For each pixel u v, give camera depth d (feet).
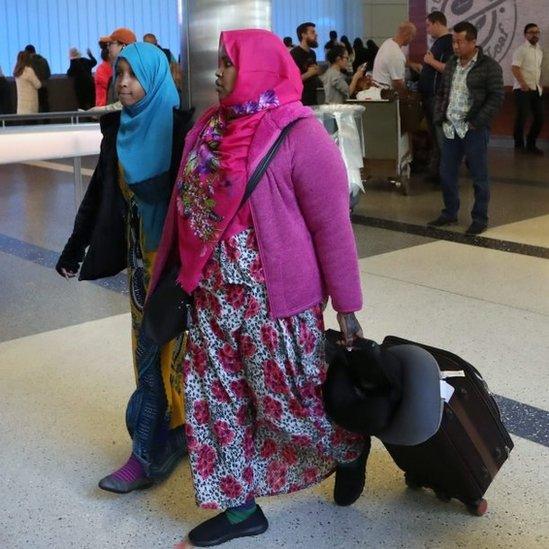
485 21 41.91
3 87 39.17
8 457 10.45
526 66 39.11
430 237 22.13
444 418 8.02
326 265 7.60
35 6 50.57
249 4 13.56
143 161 8.60
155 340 7.98
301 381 7.81
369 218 24.86
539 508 9.04
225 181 7.37
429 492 9.42
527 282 17.63
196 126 8.00
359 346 7.62
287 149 7.36
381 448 10.43
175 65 32.73
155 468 9.71
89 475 10.02
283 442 8.23
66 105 39.45
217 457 8.16
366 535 8.63
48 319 15.78
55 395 12.25
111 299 17.08
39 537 8.75
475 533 8.59
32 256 20.66
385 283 17.74
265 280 7.53
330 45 45.62
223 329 7.75
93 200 9.54
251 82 7.33
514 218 24.20
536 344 13.87
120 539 8.70
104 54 30.63
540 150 40.06
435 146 30.83
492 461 8.58
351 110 21.52
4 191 30.48
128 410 9.41
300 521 8.91
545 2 39.50
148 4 54.80
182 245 7.82
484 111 21.53
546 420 11.05
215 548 8.49
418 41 44.01
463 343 13.97
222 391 7.99
